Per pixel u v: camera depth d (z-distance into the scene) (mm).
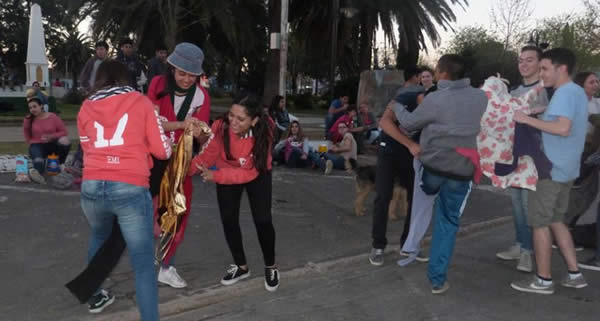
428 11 20109
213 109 29688
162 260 3805
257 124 3625
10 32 43844
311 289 4090
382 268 4633
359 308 3734
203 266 4336
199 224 5508
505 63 17750
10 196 6258
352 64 27125
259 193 3795
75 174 6926
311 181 8141
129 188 2832
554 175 3877
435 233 3977
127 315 3373
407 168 4559
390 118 4199
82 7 17422
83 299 2928
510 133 3945
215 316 3547
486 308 3766
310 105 36438
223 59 23453
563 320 3568
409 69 4410
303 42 24406
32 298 3559
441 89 3699
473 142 3744
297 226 5691
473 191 7922
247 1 19422
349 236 5438
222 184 3809
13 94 19641
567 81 3840
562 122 3686
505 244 5469
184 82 3625
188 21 18906
